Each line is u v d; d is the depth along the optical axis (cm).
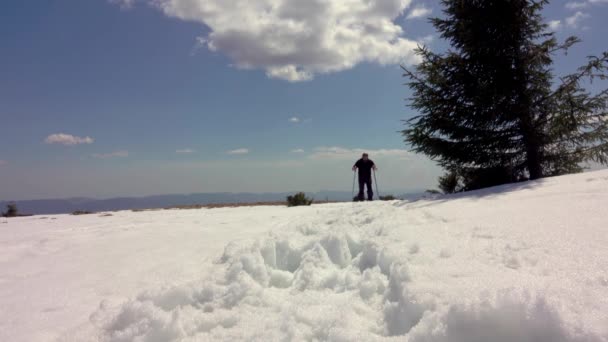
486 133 953
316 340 182
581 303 153
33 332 222
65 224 927
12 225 977
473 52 948
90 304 269
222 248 441
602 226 268
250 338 189
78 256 448
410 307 180
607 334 130
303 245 325
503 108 898
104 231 681
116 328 211
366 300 217
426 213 404
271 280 280
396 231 320
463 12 959
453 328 151
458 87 943
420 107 980
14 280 351
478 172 996
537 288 168
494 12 929
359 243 312
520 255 224
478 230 303
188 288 243
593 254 213
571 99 830
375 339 168
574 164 937
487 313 147
